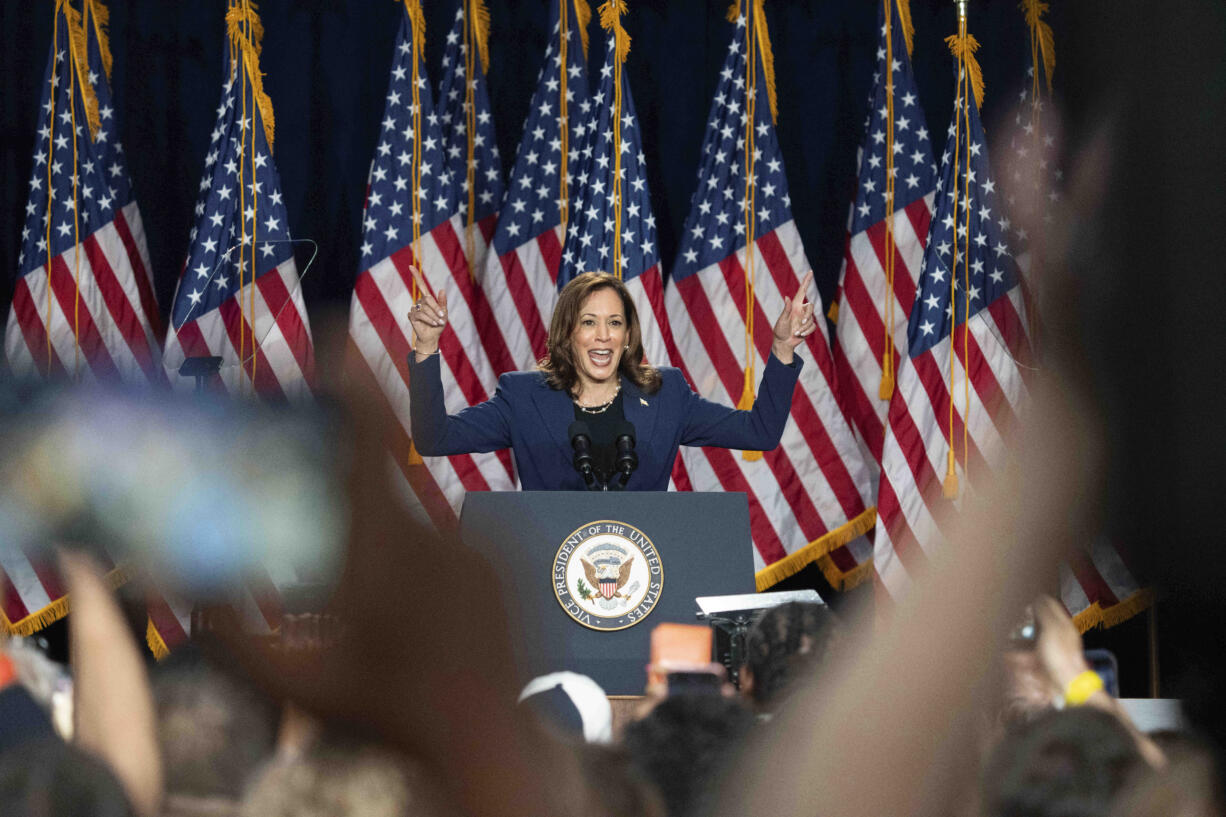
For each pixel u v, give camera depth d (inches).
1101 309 50.4
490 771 84.0
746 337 914.1
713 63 1018.1
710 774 174.7
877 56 972.6
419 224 917.2
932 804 56.2
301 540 71.8
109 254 911.0
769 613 230.2
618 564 415.8
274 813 103.1
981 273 868.0
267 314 893.8
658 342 884.6
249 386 74.9
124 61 983.6
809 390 911.0
